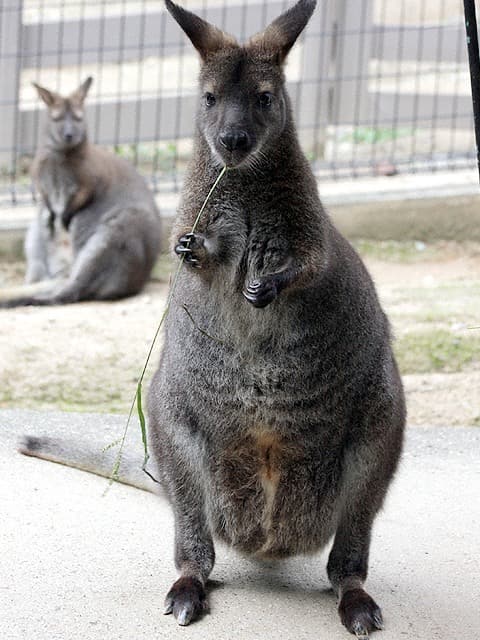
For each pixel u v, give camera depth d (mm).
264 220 7391
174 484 7465
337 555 7371
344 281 7305
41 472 9281
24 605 7078
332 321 7152
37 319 14531
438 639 6777
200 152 7652
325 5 19156
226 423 7270
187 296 7324
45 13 22266
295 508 7438
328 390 7145
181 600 7023
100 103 20562
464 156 19109
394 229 17766
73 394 12375
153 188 19438
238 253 7449
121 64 21156
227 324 7191
